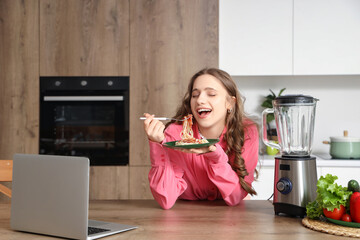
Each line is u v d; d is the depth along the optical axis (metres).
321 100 3.37
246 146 1.62
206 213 1.31
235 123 1.61
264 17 3.05
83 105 2.99
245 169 1.53
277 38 3.05
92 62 2.95
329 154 3.24
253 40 3.06
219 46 3.08
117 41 2.94
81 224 0.99
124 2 2.94
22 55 2.96
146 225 1.15
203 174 1.56
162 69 2.94
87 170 0.98
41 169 1.06
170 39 2.93
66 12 2.95
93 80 2.96
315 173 1.26
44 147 2.98
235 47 3.06
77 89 2.96
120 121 2.97
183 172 1.55
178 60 2.93
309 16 3.04
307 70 3.04
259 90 3.39
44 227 1.05
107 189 2.95
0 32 2.95
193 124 1.71
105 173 2.95
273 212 1.32
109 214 1.29
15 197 1.11
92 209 1.37
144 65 2.94
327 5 3.03
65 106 3.00
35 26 2.95
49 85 2.96
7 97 2.96
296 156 1.28
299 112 1.32
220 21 3.07
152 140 1.42
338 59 3.03
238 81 3.40
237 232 1.06
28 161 1.08
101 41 2.95
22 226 1.09
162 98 2.94
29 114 2.97
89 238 0.99
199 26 2.93
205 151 1.32
